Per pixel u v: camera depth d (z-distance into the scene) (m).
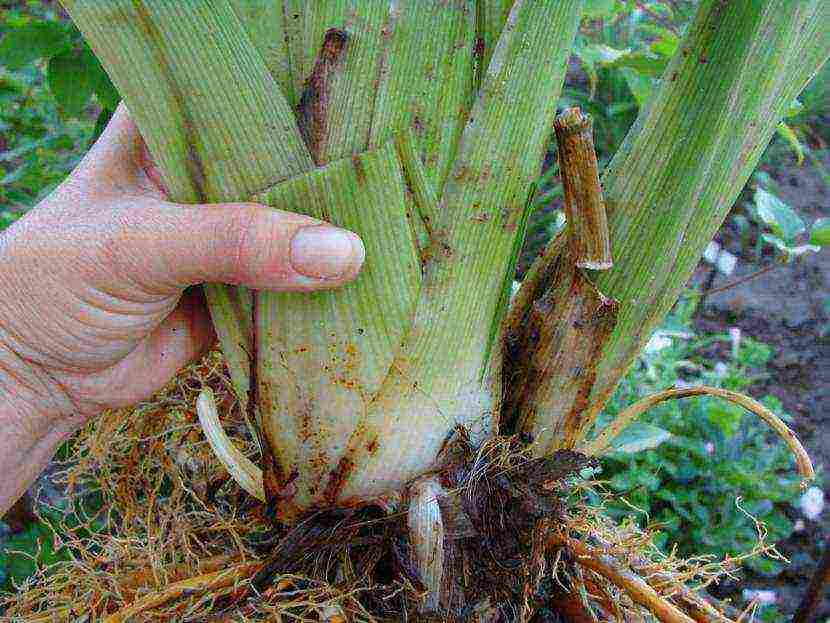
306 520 0.19
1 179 0.55
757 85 0.17
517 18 0.16
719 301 0.73
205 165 0.16
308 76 0.16
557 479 0.19
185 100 0.16
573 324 0.18
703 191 0.18
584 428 0.20
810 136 0.89
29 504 0.36
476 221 0.17
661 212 0.18
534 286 0.20
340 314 0.17
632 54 0.35
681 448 0.52
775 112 0.18
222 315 0.18
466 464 0.18
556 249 0.19
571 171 0.16
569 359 0.19
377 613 0.19
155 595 0.19
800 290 0.75
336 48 0.16
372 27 0.16
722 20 0.16
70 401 0.23
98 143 0.22
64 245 0.20
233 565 0.20
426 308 0.17
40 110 0.65
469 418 0.19
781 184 0.85
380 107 0.16
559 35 0.16
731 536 0.50
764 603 0.46
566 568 0.21
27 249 0.20
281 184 0.16
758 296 0.74
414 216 0.17
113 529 0.31
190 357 0.25
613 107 0.75
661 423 0.51
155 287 0.20
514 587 0.19
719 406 0.53
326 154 0.16
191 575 0.20
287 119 0.16
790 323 0.71
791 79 0.17
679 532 0.50
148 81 0.15
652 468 0.50
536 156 0.17
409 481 0.18
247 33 0.16
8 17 0.57
